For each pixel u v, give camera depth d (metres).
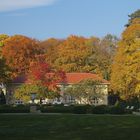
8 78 80.88
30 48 91.88
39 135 24.09
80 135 23.89
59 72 75.06
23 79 87.56
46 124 33.56
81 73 90.38
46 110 57.38
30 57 91.50
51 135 24.05
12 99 86.44
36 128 29.42
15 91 78.50
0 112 56.03
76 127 30.00
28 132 26.05
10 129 28.64
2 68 75.50
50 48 106.12
